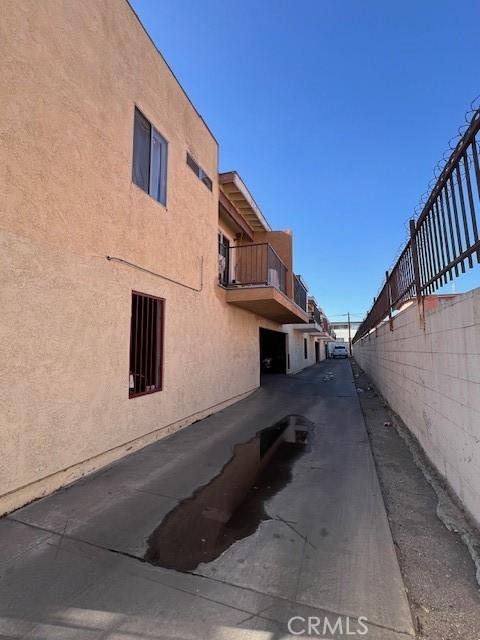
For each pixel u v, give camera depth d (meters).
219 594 2.55
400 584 2.66
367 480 4.80
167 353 7.03
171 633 2.21
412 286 6.14
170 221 7.24
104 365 5.15
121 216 5.64
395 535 3.37
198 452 5.99
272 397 12.27
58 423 4.30
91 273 4.93
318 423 8.35
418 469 5.19
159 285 6.77
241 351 11.91
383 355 11.40
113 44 5.53
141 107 6.29
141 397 6.11
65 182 4.48
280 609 2.41
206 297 8.98
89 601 2.47
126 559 2.96
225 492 4.38
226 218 12.21
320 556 3.02
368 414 9.43
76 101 4.70
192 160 8.41
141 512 3.80
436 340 4.75
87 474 4.80
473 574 2.78
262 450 6.16
